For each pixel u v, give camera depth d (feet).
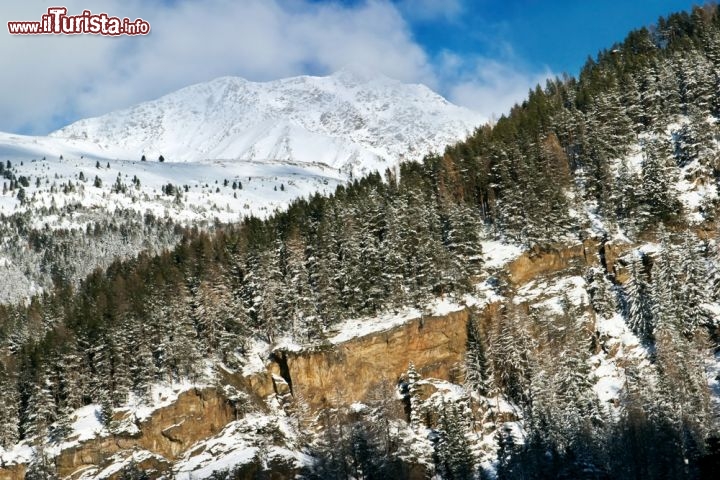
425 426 364.38
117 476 341.00
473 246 432.25
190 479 337.31
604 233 437.58
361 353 394.11
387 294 418.10
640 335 391.45
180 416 365.81
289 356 392.68
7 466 346.33
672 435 312.09
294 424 372.79
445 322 399.65
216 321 407.64
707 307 388.57
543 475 308.81
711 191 446.19
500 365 381.40
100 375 384.27
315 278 430.20
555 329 391.45
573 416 340.18
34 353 391.24
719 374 364.79
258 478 335.88
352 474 342.23
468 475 326.85
